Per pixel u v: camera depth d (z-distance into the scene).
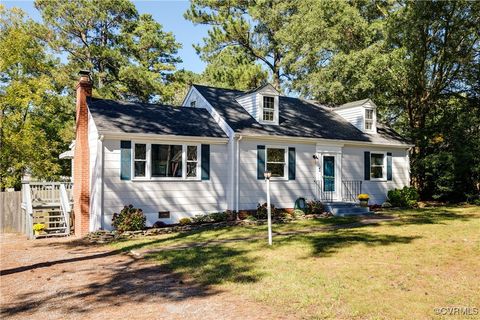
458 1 21.73
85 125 15.82
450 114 24.62
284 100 23.67
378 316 5.50
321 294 6.54
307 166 19.55
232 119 18.33
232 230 14.54
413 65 23.25
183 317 5.77
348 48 26.56
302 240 11.75
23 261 10.39
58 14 30.88
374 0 27.58
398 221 15.91
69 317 6.00
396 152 23.22
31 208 15.29
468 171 23.17
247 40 35.50
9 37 21.88
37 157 22.42
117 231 14.06
